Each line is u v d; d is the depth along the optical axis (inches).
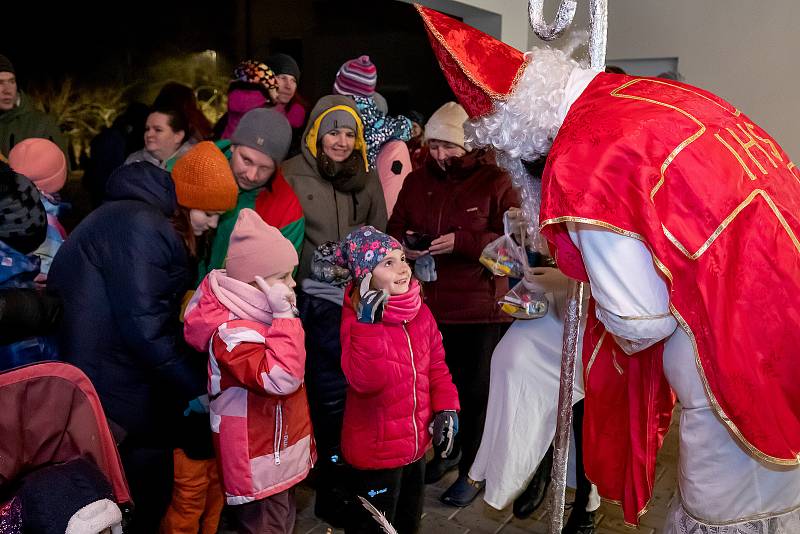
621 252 54.1
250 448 72.1
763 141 59.2
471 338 109.9
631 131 54.6
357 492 79.4
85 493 52.2
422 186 114.3
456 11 202.4
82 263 70.7
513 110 61.2
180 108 118.7
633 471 68.4
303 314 93.0
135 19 138.7
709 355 54.3
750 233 53.8
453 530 99.3
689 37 215.8
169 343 71.1
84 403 56.8
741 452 57.8
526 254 97.0
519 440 90.4
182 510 82.9
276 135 97.7
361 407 77.6
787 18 200.2
